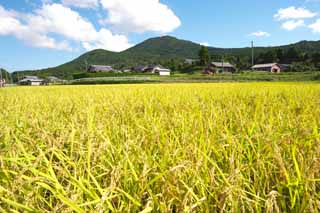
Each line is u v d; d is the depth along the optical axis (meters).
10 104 7.69
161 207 1.49
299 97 7.79
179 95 9.62
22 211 1.52
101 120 4.03
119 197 1.59
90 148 2.10
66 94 13.27
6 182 1.76
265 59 139.50
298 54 128.62
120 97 9.41
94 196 1.58
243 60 153.12
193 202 1.61
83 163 2.04
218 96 8.92
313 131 2.76
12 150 2.33
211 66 130.38
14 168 1.99
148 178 1.92
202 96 8.82
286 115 4.16
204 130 2.91
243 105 5.75
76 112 5.18
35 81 135.88
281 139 2.46
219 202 1.49
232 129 3.37
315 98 7.18
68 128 3.36
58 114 5.24
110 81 74.38
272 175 1.97
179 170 1.73
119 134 3.12
